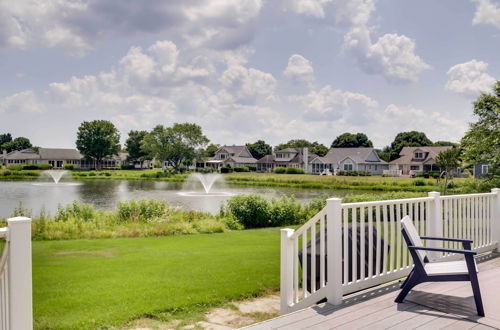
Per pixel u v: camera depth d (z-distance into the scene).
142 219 15.50
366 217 15.33
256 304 5.36
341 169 77.94
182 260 7.88
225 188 45.41
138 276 6.54
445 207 5.79
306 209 17.78
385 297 4.45
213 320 4.73
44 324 4.45
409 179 53.72
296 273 4.58
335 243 4.18
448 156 33.56
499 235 6.81
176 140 81.06
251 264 7.50
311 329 3.56
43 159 97.25
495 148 21.67
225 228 13.94
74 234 12.02
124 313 4.80
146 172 80.25
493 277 5.27
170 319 4.73
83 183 52.34
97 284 6.04
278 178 56.66
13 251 2.54
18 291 2.56
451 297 4.43
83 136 98.06
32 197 32.47
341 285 4.27
